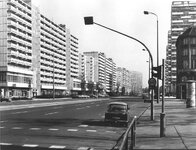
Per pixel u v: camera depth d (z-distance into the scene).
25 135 14.00
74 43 180.38
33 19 122.56
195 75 90.38
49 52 140.00
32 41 121.81
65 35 165.88
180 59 93.44
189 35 91.44
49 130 15.98
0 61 101.31
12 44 101.50
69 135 14.17
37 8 126.94
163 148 10.02
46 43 137.88
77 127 17.58
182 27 134.50
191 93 38.59
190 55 91.31
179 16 135.12
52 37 144.50
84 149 10.61
